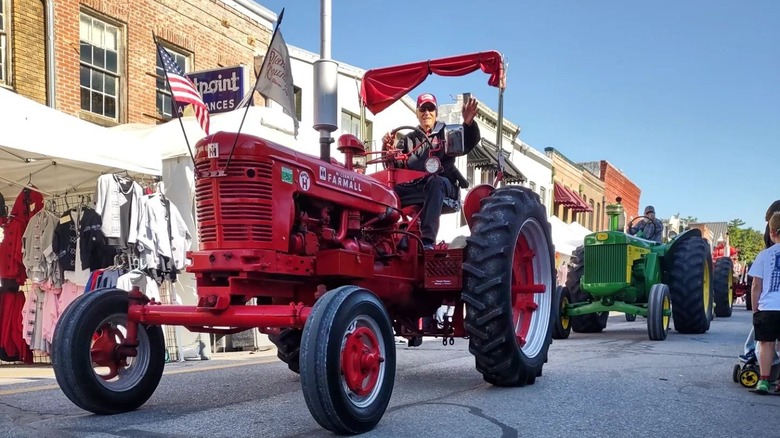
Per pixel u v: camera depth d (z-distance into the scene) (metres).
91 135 6.52
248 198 3.57
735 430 3.63
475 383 5.08
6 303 7.54
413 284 4.87
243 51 14.12
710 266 10.52
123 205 6.82
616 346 7.98
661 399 4.45
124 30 11.44
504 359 4.68
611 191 39.12
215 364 6.67
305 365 3.20
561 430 3.54
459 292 4.93
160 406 4.17
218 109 10.45
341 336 3.28
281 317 3.47
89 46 10.87
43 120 6.11
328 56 5.47
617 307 9.28
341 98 16.30
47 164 6.94
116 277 6.69
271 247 3.60
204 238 3.69
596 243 9.60
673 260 9.92
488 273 4.60
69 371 3.69
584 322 10.41
